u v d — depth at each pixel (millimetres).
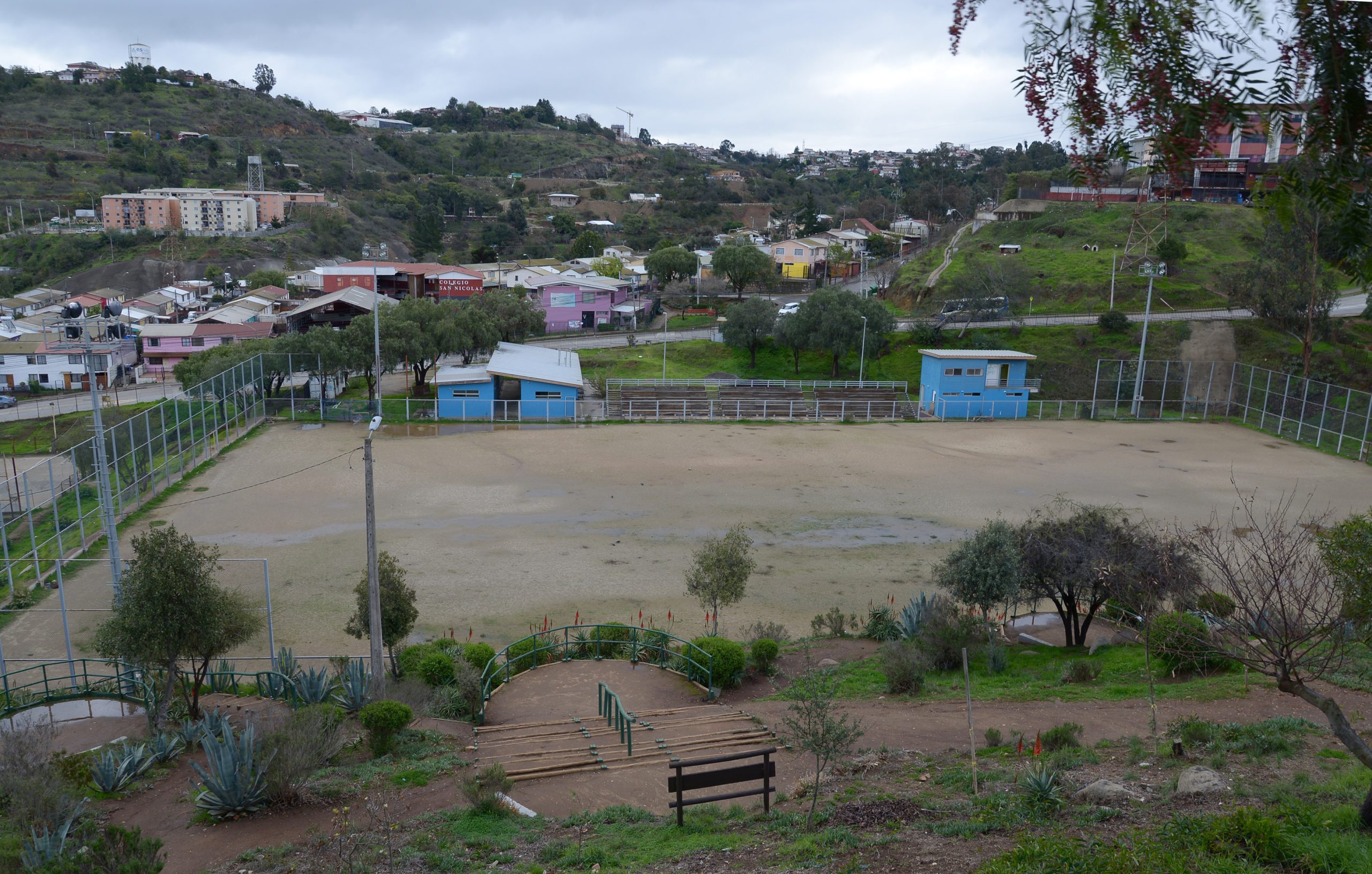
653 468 42375
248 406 48969
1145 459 45062
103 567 27719
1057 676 18734
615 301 92438
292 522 32938
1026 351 67125
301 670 18188
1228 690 16031
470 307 66938
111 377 73250
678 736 15203
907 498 37500
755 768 10961
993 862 7902
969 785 11320
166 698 16578
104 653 16469
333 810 11930
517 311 72562
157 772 14031
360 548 30219
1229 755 11977
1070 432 52156
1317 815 8578
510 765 13633
